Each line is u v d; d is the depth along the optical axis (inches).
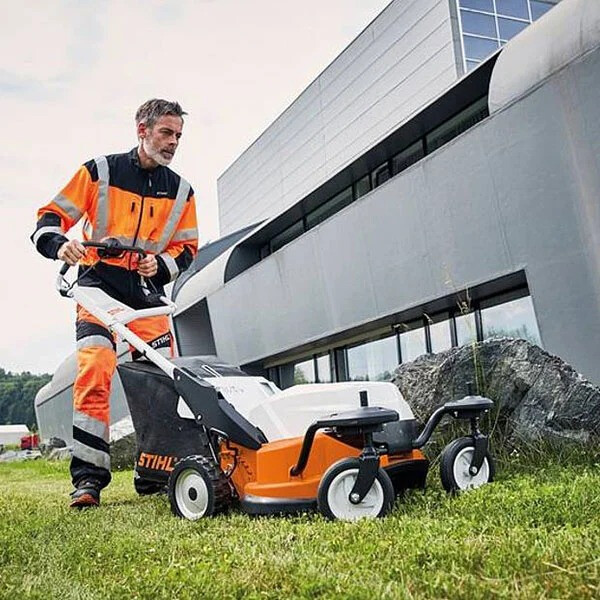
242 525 121.8
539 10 648.4
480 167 346.6
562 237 301.7
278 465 129.2
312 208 615.8
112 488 226.5
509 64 332.8
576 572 74.6
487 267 347.3
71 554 106.6
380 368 495.5
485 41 619.8
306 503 124.7
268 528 115.7
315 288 521.0
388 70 700.0
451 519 109.0
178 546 106.5
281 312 577.6
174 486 140.0
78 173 177.8
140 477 164.1
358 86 754.8
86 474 169.8
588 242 289.0
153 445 161.8
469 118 443.8
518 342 193.3
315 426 120.6
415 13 657.6
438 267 383.9
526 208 320.2
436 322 434.6
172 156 180.4
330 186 566.6
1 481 349.1
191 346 823.1
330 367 565.0
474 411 141.2
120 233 180.4
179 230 191.3
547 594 70.3
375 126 724.0
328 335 510.6
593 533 91.4
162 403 159.9
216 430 137.3
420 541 94.0
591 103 286.5
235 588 80.7
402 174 408.2
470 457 141.7
